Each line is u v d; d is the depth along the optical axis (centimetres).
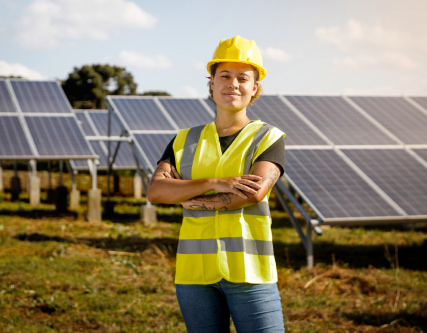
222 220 236
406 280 905
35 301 694
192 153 252
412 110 1439
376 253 1175
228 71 244
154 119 1575
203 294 237
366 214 930
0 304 681
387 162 1122
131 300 735
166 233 1377
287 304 734
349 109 1402
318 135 1220
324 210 934
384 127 1301
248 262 230
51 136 1631
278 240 1248
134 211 1842
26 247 1116
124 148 2348
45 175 2575
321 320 665
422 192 1011
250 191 225
